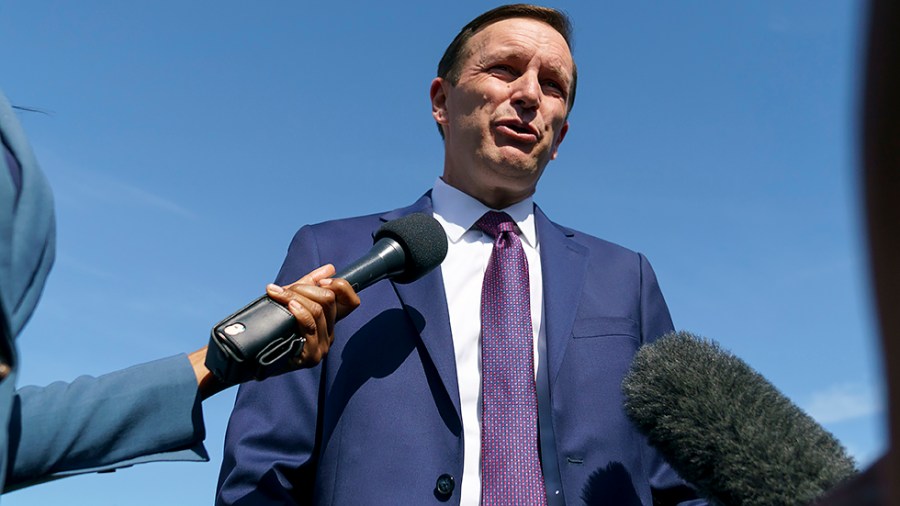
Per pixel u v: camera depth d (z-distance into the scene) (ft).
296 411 10.15
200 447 6.62
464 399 10.08
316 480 9.83
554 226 12.18
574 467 9.77
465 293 10.88
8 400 5.03
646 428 8.02
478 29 12.27
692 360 7.89
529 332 10.37
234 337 7.26
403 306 10.54
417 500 9.30
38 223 5.51
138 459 6.34
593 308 11.12
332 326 8.21
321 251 11.22
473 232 11.46
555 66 11.91
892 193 0.98
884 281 1.00
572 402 10.19
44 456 5.86
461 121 11.78
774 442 6.66
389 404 9.86
